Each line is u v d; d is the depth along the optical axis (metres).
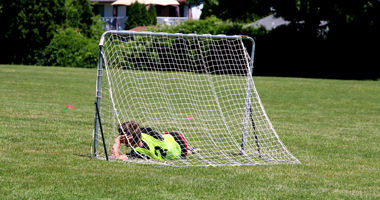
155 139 24.67
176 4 193.88
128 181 18.89
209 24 113.44
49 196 16.50
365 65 107.44
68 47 116.44
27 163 21.27
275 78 94.88
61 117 36.53
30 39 115.88
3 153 23.22
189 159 24.48
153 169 21.44
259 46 110.44
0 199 15.91
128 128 23.84
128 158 23.69
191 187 18.42
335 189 19.08
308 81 87.12
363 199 17.70
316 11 101.94
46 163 21.45
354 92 68.75
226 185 18.97
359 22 102.56
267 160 24.77
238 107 49.09
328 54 108.56
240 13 115.88
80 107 43.59
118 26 179.12
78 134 29.59
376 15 101.31
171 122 37.44
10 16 113.69
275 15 110.75
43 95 52.72
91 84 68.31
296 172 21.88
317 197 17.75
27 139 27.27
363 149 28.34
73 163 21.77
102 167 21.25
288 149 27.88
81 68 108.56
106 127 32.78
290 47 109.69
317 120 41.06
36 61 117.44
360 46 106.25
